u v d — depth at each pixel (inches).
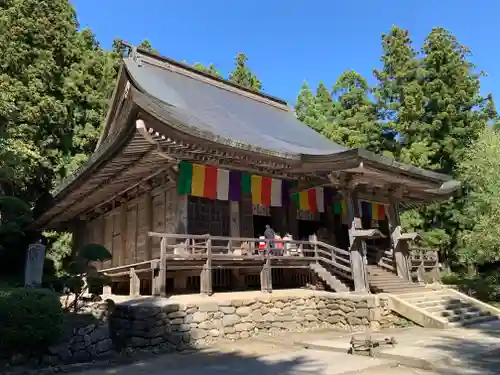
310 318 486.6
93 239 772.6
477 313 519.2
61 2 956.6
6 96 676.1
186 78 772.0
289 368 277.4
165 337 363.9
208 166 492.1
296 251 549.3
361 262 503.5
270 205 554.9
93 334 362.6
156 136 386.3
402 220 1001.5
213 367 289.4
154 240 540.4
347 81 1270.9
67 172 898.7
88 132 979.3
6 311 292.5
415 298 508.4
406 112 1039.6
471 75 1075.9
